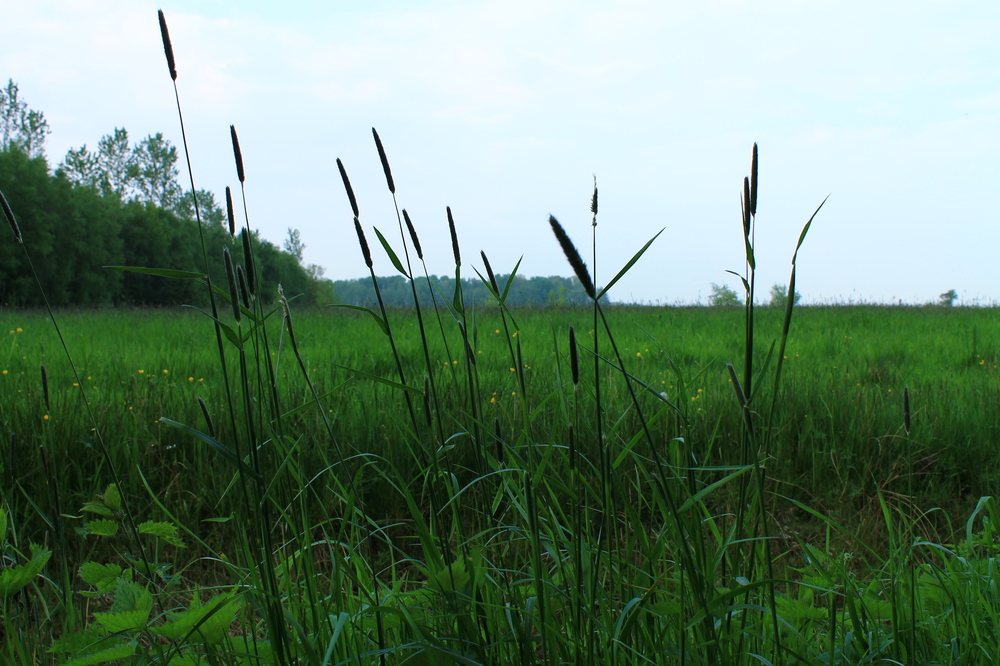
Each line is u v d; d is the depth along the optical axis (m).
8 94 47.59
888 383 5.53
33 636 1.60
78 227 40.31
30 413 3.39
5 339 8.29
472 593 1.31
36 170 38.09
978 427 3.93
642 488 2.72
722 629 1.28
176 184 67.94
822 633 1.71
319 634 1.28
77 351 6.94
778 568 2.28
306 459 3.18
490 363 5.96
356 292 93.00
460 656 1.17
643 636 1.37
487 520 1.59
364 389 4.43
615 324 11.02
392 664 1.36
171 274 1.12
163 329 10.38
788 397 4.44
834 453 3.62
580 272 1.10
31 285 37.25
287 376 4.64
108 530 1.55
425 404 1.42
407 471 3.25
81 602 2.05
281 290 1.35
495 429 1.41
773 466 3.60
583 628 1.37
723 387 4.50
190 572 2.57
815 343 8.62
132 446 3.28
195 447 3.27
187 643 1.39
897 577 1.65
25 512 2.71
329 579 1.86
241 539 1.46
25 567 1.36
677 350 7.54
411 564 2.59
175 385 4.61
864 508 3.15
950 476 3.45
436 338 8.30
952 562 1.86
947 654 1.47
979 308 15.91
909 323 11.81
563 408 1.29
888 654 1.47
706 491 1.17
